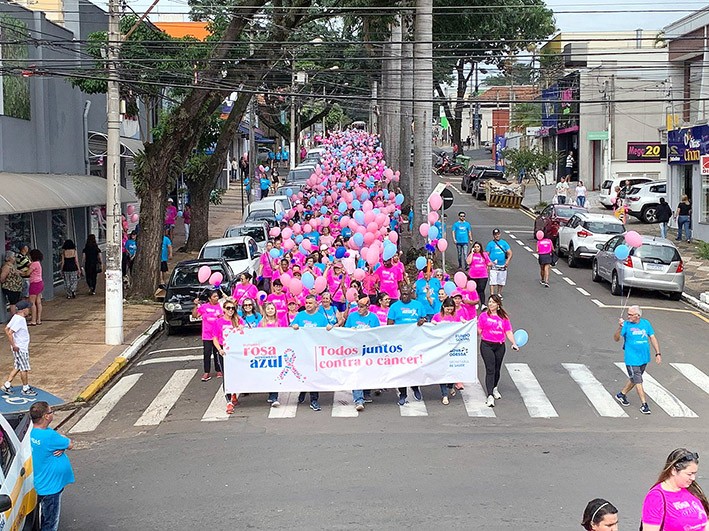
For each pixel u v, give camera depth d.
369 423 14.75
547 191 59.88
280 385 15.71
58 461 9.77
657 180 48.38
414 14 30.27
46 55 27.61
